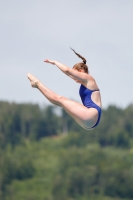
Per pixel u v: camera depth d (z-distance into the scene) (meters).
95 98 44.66
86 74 44.78
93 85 44.72
